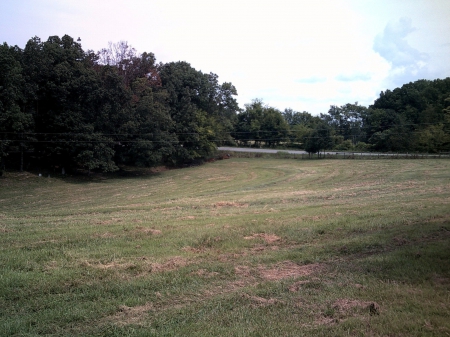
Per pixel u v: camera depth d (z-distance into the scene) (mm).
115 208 18984
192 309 5598
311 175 43156
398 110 89500
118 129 45750
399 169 44062
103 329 4945
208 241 9938
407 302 5633
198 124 62125
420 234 9938
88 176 45219
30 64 39656
